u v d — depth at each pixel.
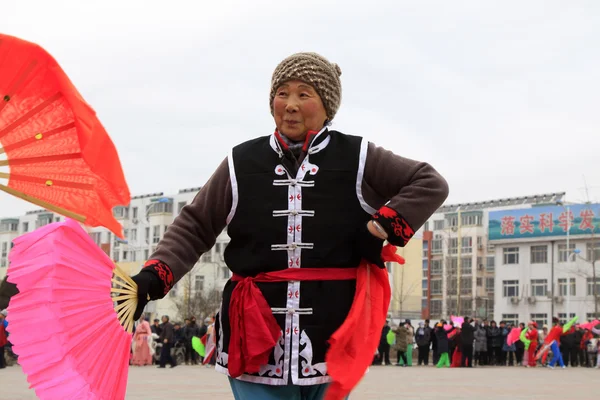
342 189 3.46
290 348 3.32
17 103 2.81
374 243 3.32
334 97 3.60
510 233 68.50
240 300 3.37
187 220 3.59
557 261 66.62
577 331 34.19
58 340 2.85
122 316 3.17
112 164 2.79
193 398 12.38
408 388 15.96
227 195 3.56
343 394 3.19
